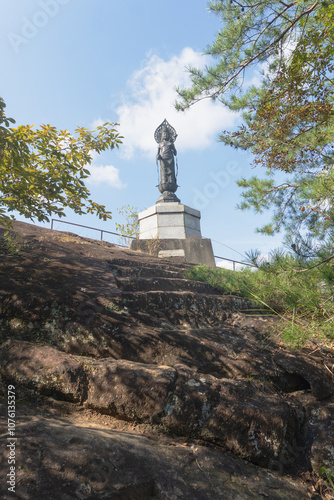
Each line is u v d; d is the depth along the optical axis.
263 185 7.52
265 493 2.37
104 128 4.44
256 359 3.67
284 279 4.54
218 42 6.04
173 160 12.84
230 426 2.78
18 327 3.34
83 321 3.47
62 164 4.13
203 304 4.61
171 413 2.75
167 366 3.18
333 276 3.96
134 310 3.92
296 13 5.30
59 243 5.57
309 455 2.81
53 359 2.95
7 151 3.78
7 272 3.97
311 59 4.41
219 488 2.27
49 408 2.70
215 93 6.34
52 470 1.90
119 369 2.95
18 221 6.39
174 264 6.66
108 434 2.40
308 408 3.26
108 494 1.90
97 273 4.50
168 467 2.25
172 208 11.18
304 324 4.10
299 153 5.76
